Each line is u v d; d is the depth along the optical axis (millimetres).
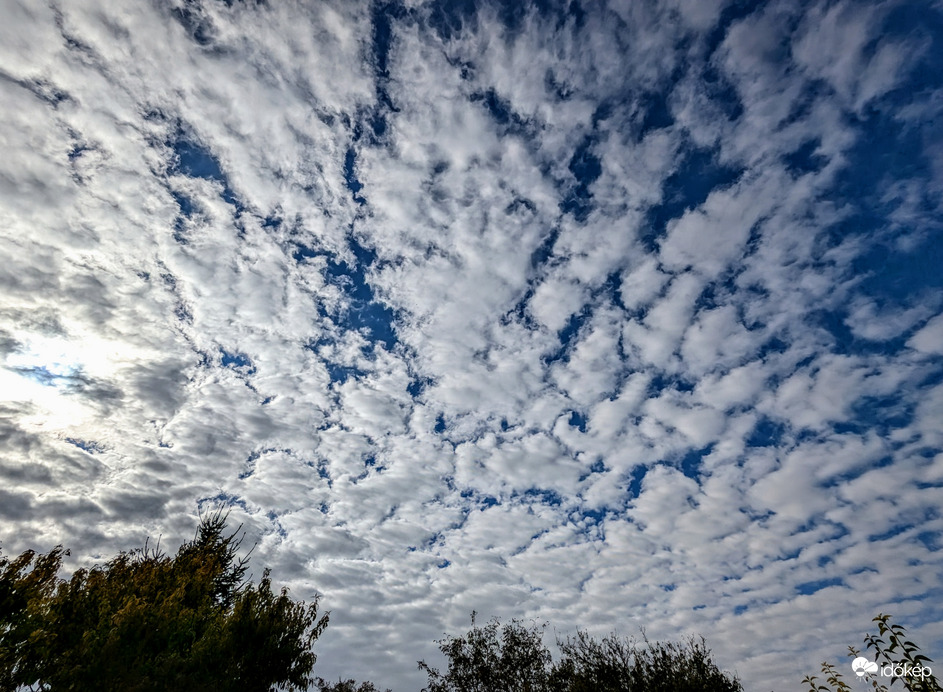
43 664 10523
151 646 11328
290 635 13195
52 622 10969
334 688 30156
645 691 17344
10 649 10281
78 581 12031
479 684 23688
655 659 17984
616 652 19250
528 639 23953
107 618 11391
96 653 10578
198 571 14539
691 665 17266
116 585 12695
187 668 11539
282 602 13695
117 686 10391
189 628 12336
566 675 20141
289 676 12797
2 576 10727
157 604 12562
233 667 12086
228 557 17812
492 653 24344
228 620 12844
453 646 25000
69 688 10133
